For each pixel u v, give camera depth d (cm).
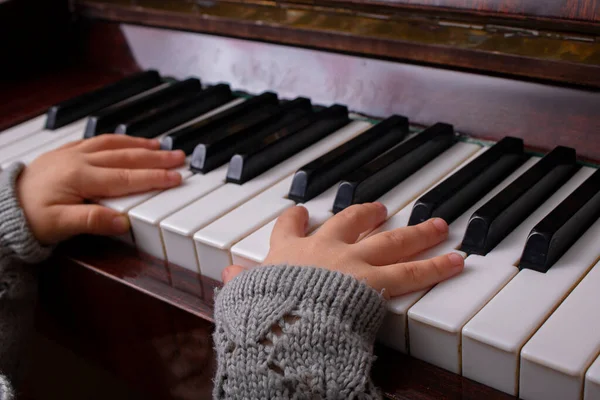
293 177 94
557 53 91
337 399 68
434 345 71
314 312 72
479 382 69
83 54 150
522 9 91
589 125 92
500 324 67
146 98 123
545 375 64
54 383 120
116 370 109
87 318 104
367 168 93
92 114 123
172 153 105
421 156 98
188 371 94
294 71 120
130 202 97
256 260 83
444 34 101
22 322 104
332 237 81
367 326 72
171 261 94
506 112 99
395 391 69
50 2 145
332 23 112
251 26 122
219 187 98
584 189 83
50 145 117
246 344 72
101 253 98
